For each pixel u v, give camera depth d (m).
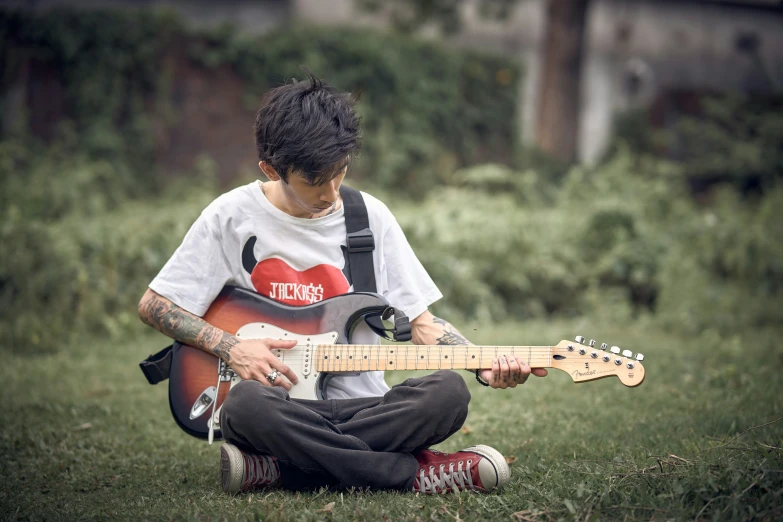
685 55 19.88
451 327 3.12
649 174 12.40
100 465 3.47
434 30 17.41
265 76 12.27
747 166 15.91
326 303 3.02
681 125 17.05
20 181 8.70
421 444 2.90
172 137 11.86
